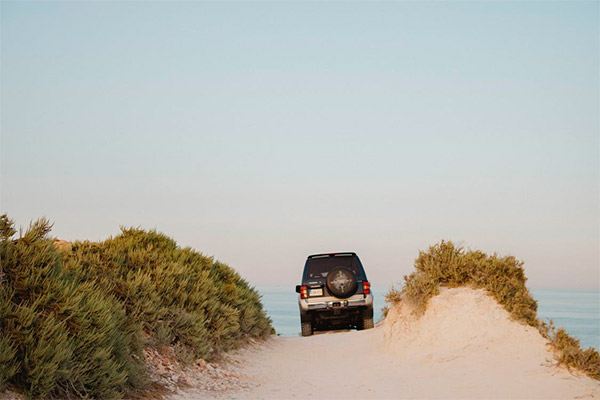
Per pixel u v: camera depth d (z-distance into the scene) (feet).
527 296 36.29
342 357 41.93
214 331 39.86
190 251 50.90
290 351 47.03
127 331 28.27
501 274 37.42
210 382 30.40
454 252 40.04
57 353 20.48
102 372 22.53
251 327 49.75
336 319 59.00
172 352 32.01
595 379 27.63
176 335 34.37
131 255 39.14
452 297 37.55
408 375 32.04
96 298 25.41
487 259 38.70
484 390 26.91
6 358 18.98
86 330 23.00
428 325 37.14
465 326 35.22
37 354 19.90
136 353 28.22
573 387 25.98
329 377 34.65
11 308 20.97
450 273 38.60
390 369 34.27
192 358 32.86
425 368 32.53
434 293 38.22
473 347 33.30
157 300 34.32
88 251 35.99
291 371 37.47
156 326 32.96
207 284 43.68
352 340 48.49
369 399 27.27
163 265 40.06
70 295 23.66
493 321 34.65
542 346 31.68
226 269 55.11
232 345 41.34
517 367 29.71
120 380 23.25
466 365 31.42
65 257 34.04
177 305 37.91
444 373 30.91
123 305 31.35
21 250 23.77
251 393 29.35
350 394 28.84
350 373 35.29
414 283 39.17
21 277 22.99
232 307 47.47
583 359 28.27
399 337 38.52
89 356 22.63
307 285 56.39
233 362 37.68
